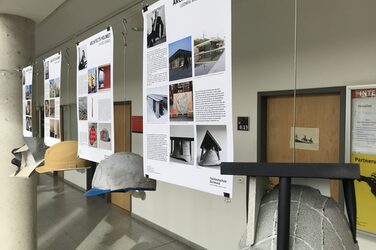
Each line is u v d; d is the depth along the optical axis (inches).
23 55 129.8
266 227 29.1
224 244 131.6
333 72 92.4
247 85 118.6
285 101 111.1
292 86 103.0
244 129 120.1
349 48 88.4
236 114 123.0
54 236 168.4
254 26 114.9
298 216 28.5
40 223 189.8
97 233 173.0
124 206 217.9
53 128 102.0
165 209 169.9
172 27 46.7
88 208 222.1
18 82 129.5
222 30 38.2
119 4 129.6
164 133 48.9
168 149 48.1
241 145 121.7
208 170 40.8
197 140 42.6
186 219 154.3
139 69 183.0
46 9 121.0
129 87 195.0
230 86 37.3
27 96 125.3
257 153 115.7
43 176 347.9
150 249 150.5
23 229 128.4
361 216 86.5
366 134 85.2
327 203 29.6
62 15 149.3
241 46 120.1
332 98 98.0
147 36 52.8
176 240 160.7
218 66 38.9
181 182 45.4
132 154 61.7
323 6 94.3
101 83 68.7
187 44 43.8
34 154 87.4
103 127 68.3
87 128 75.0
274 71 108.7
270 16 109.3
